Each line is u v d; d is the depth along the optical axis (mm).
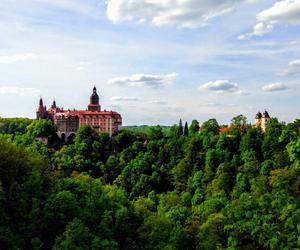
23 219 97688
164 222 110438
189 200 171000
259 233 109688
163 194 187750
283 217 112750
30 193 102562
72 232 91812
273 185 133625
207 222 114812
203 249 108625
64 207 100312
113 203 115500
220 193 156250
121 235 107500
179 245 109250
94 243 93062
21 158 111750
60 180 115625
